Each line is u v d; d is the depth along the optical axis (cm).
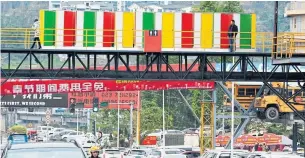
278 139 11300
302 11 9481
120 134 14725
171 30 7000
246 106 9325
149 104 14588
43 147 2319
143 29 7000
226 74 7050
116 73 7012
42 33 6912
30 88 8919
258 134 11650
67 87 8881
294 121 8644
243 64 7038
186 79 7031
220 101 13125
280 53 6606
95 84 8850
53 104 12200
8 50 6862
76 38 6962
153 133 14012
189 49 7025
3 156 2272
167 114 14738
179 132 13825
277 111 8744
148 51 6919
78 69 6988
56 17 6938
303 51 6456
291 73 7012
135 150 8012
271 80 7025
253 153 5012
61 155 2275
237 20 7062
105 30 6956
